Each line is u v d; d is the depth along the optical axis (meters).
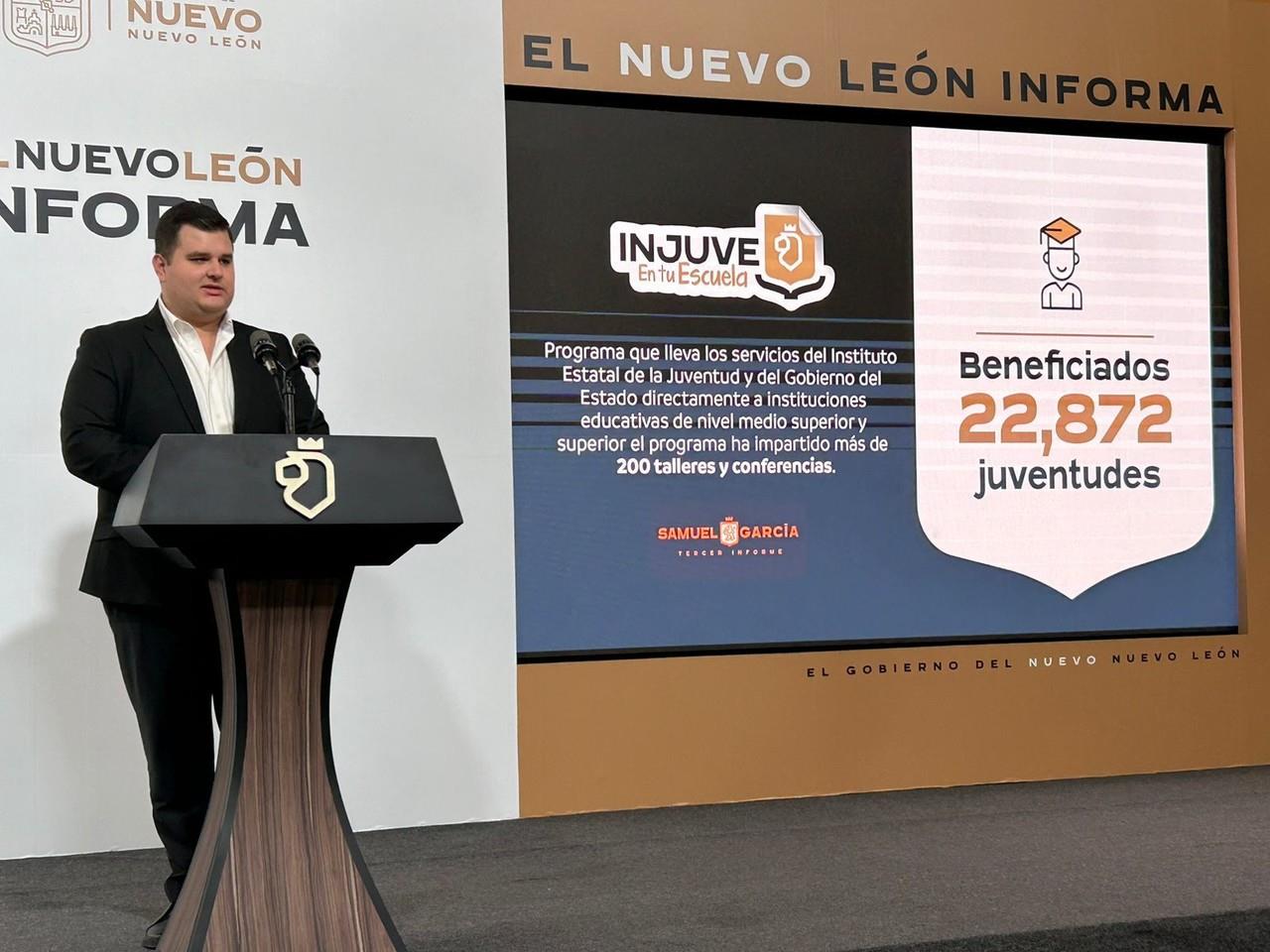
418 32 4.07
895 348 4.45
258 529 1.94
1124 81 4.66
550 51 4.18
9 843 3.64
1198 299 4.72
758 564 4.32
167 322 2.84
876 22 4.45
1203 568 4.70
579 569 4.18
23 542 3.68
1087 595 4.59
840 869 3.31
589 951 2.64
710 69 4.31
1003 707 4.50
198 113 3.88
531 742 4.10
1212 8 4.73
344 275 3.99
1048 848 3.52
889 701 4.40
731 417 4.32
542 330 4.18
